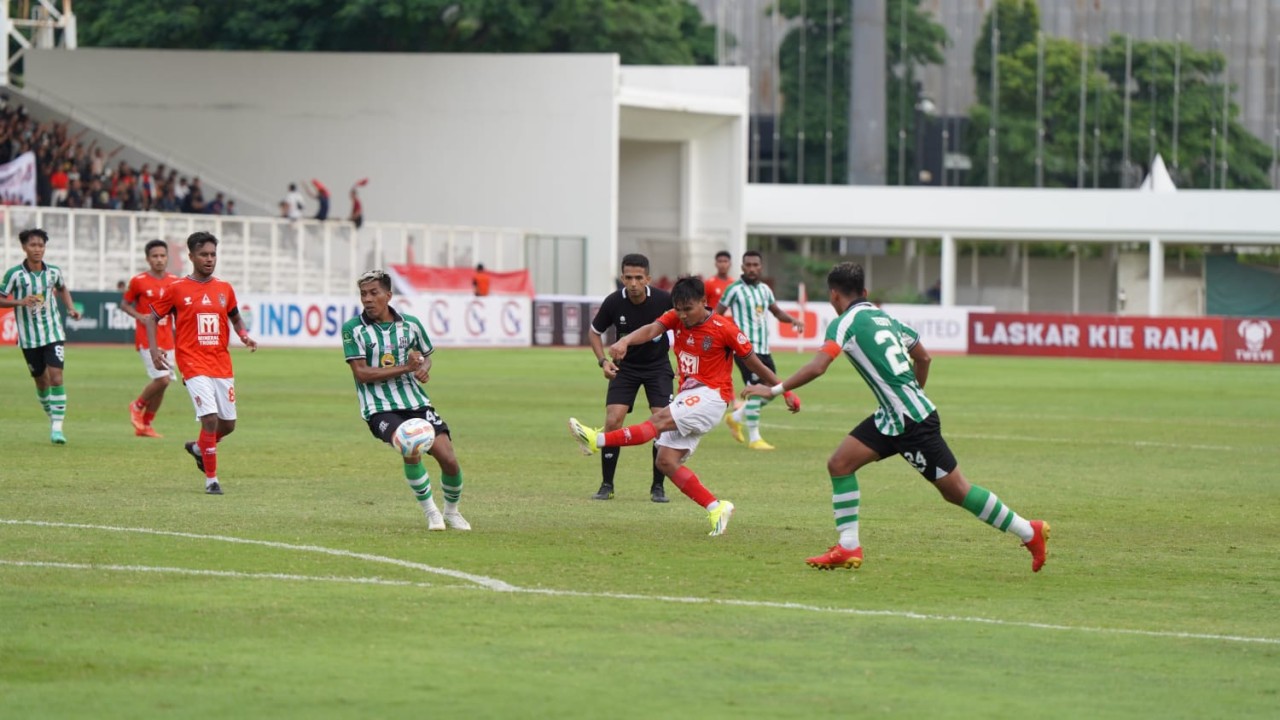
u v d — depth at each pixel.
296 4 188.88
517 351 135.62
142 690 21.08
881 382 30.55
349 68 173.50
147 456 50.09
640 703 20.80
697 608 27.19
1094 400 86.69
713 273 187.50
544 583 29.23
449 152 173.50
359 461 49.84
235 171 174.50
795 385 30.56
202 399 41.25
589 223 172.12
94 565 29.95
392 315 35.28
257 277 147.25
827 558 31.41
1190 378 110.56
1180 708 21.22
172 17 190.25
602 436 35.56
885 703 21.11
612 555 32.62
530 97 172.38
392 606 26.75
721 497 43.16
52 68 175.38
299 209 152.50
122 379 87.25
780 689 21.72
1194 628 26.47
